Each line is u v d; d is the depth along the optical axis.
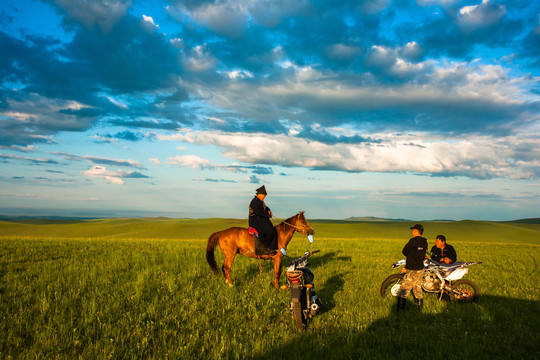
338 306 8.00
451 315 7.40
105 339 5.61
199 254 15.27
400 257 16.09
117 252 15.32
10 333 5.67
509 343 5.85
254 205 9.66
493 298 8.77
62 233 57.22
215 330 6.26
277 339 5.96
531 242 50.31
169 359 5.07
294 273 6.60
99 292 8.20
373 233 57.53
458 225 67.25
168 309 7.29
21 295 7.89
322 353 5.38
